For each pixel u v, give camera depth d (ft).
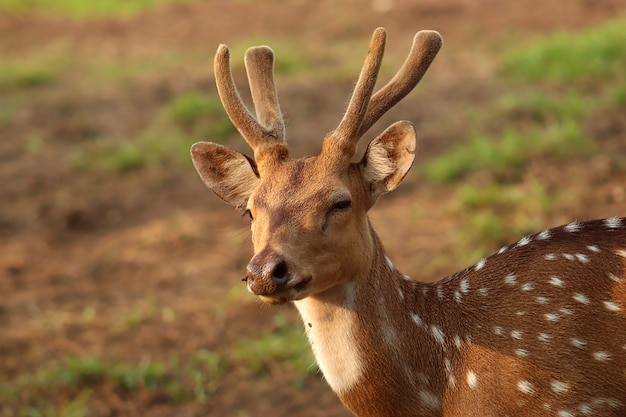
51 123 58.75
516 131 49.52
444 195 44.32
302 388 31.78
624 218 21.52
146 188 49.14
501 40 68.03
